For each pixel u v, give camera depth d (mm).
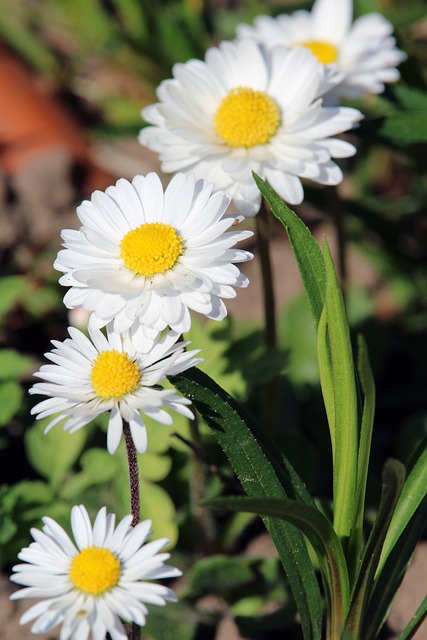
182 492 385
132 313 312
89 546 305
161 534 360
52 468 379
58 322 463
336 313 312
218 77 365
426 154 460
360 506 323
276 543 322
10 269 480
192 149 356
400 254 477
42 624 300
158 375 306
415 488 328
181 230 320
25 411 409
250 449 320
